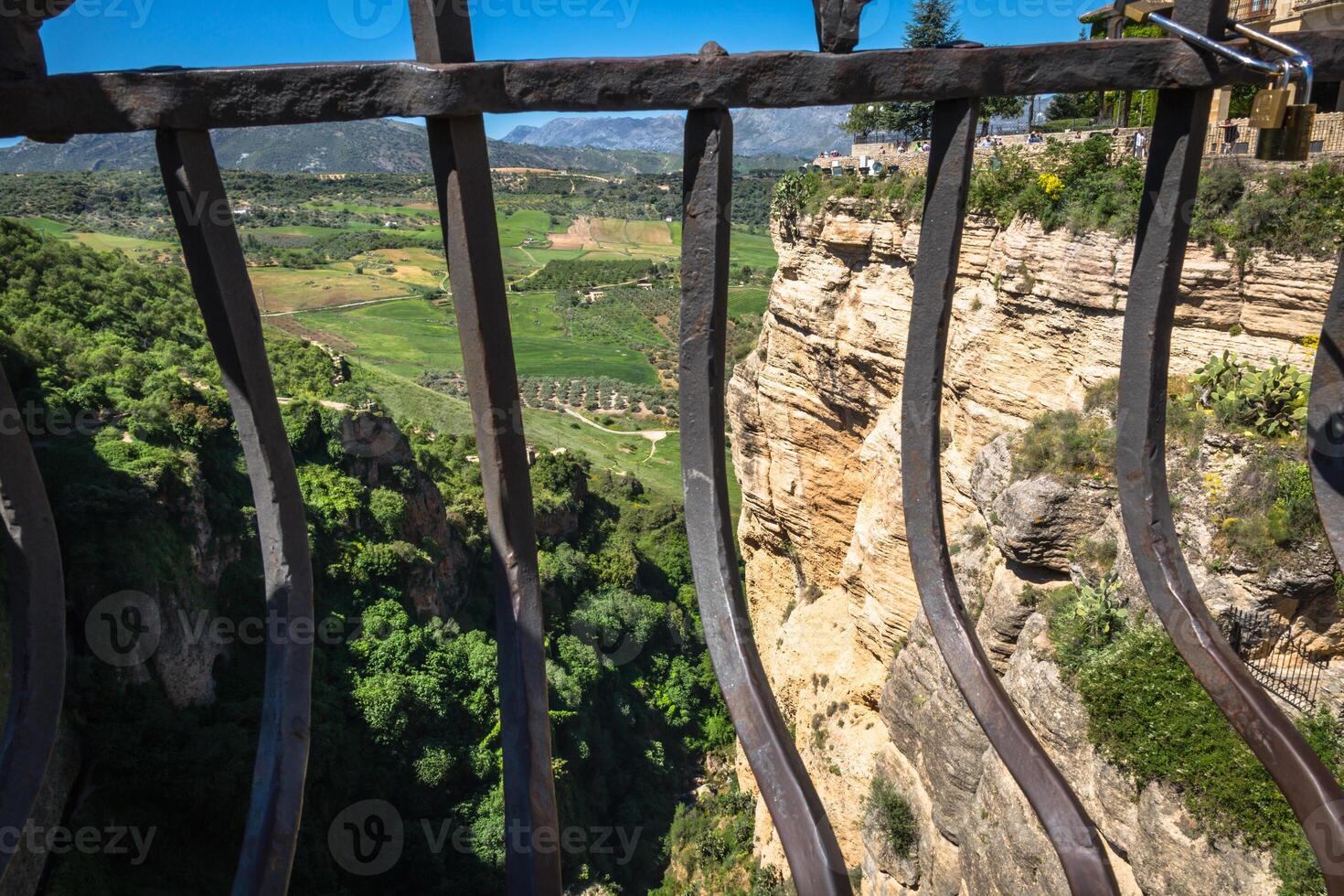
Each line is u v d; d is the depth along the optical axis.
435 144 2.04
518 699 2.23
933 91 2.12
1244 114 19.12
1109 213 17.33
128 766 24.98
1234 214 15.70
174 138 1.98
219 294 2.07
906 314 22.56
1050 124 28.27
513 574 2.27
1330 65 2.28
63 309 40.00
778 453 28.94
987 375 20.05
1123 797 12.42
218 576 32.50
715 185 2.08
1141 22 2.37
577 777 36.97
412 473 44.31
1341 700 12.05
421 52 1.99
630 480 63.69
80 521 26.39
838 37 2.06
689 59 2.00
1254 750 2.47
